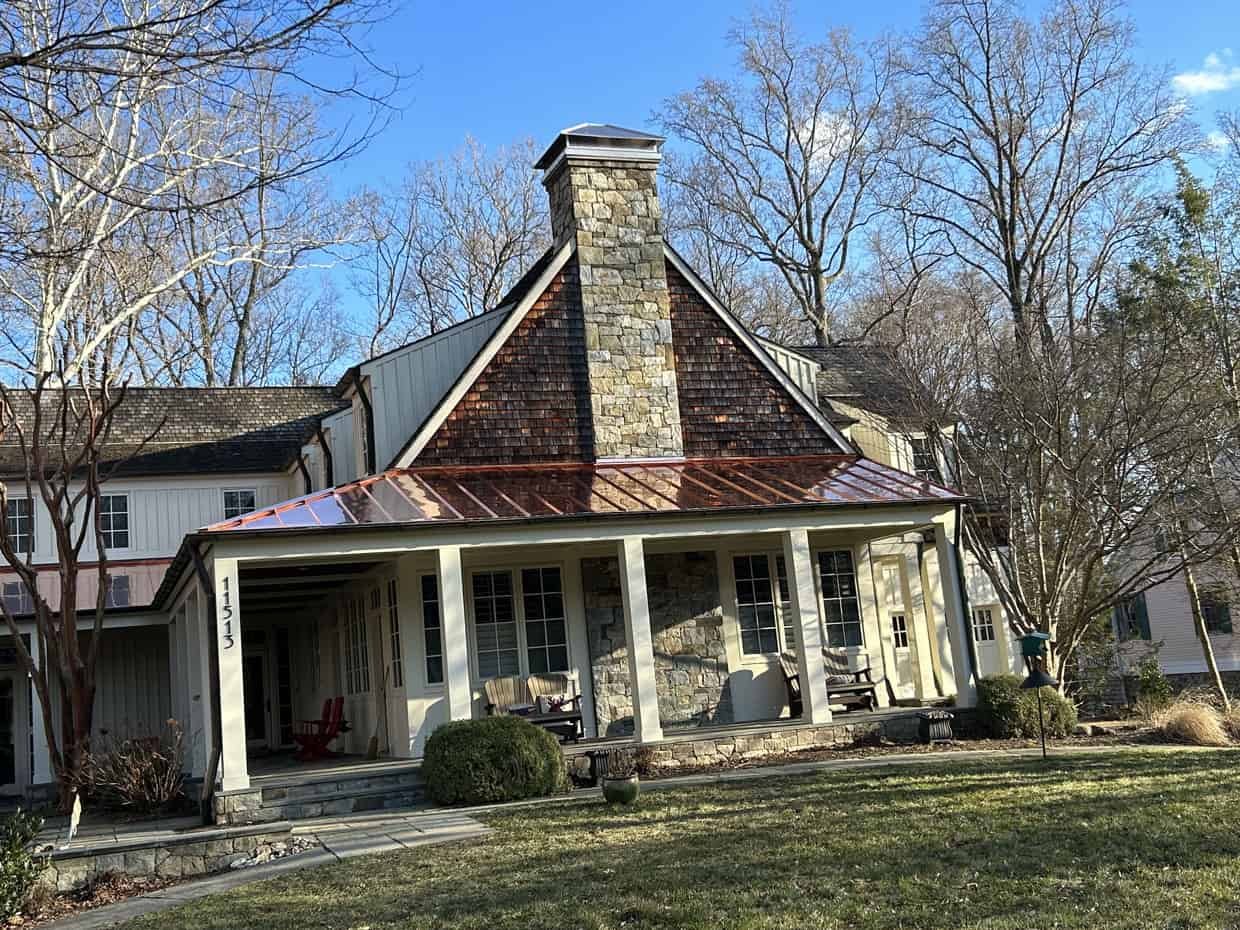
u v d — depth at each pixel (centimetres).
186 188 2450
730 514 1588
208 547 1399
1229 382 2266
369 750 1775
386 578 1742
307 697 2409
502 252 4325
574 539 1520
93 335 2545
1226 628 3127
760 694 1805
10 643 2106
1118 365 1923
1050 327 2769
